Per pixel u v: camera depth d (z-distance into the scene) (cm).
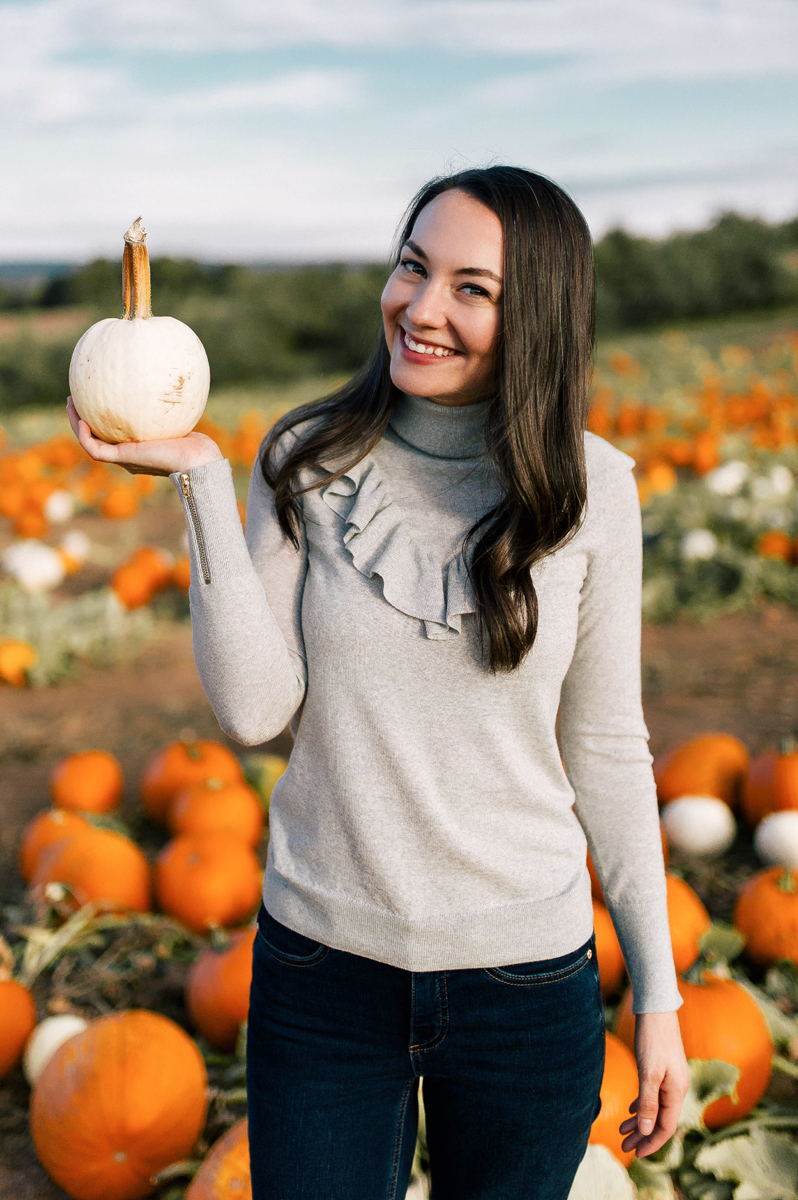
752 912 334
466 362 164
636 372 2123
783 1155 255
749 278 3947
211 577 152
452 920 158
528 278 157
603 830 177
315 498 170
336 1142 162
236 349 3325
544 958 162
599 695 175
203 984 301
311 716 164
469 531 161
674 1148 252
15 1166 270
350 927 160
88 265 4616
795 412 1379
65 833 394
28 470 1202
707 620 732
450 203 160
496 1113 163
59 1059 254
